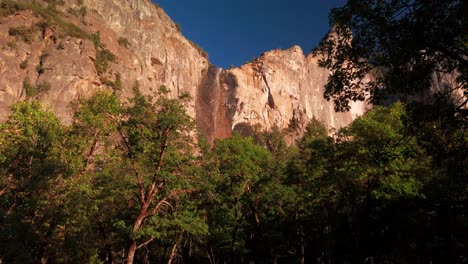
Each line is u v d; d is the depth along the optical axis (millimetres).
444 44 7844
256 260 29500
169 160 17312
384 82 9047
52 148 20141
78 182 19172
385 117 20125
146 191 18672
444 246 21984
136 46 109312
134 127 17469
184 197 18828
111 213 19812
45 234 19062
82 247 20000
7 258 16141
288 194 24750
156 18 123125
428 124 9148
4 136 19359
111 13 109188
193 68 123125
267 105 125062
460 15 7273
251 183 25688
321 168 21328
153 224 17344
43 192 18234
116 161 19203
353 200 21234
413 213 21484
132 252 16016
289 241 29734
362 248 20438
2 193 18188
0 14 75625
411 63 8422
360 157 19234
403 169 17984
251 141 28938
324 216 25625
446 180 17594
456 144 9023
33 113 20406
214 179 19953
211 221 25406
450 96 8609
